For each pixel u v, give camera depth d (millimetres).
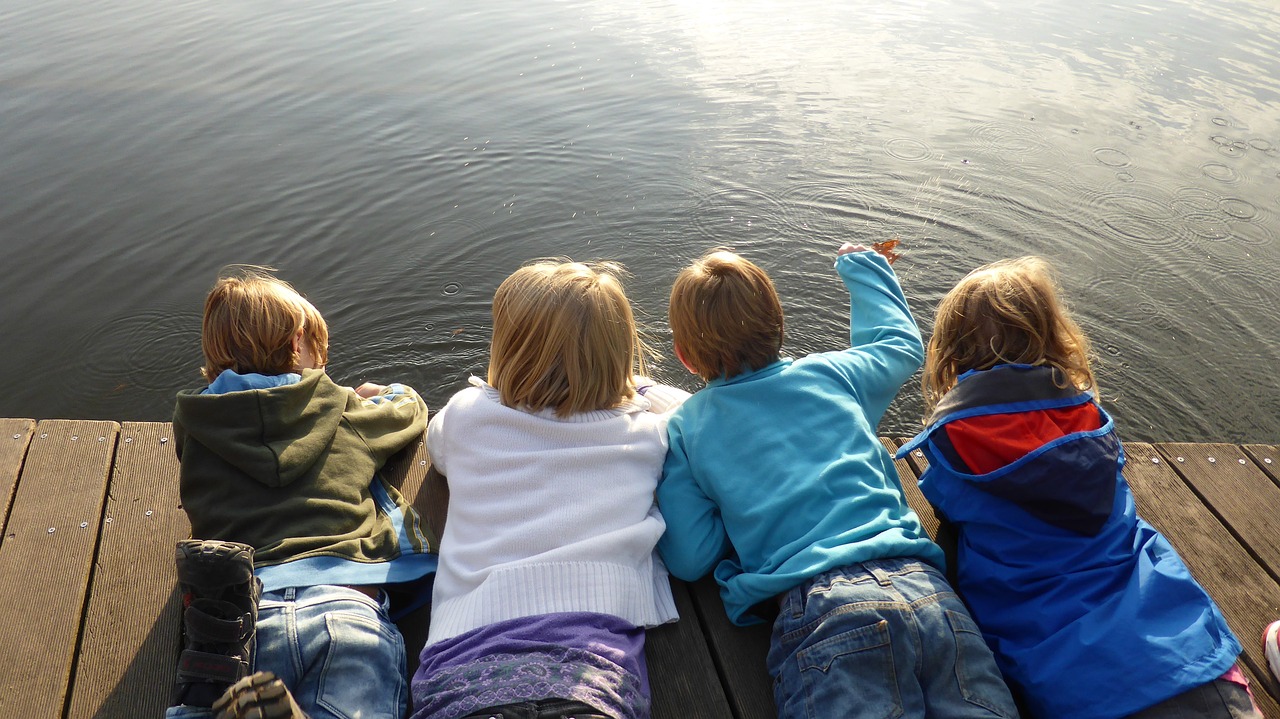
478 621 1633
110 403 3947
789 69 7867
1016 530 1796
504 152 6199
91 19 9188
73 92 7168
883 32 8867
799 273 4867
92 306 4547
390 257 4980
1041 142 6348
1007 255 4988
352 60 8008
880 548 1712
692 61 8047
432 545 2031
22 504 2191
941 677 1611
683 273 2082
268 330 2031
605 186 5797
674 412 2092
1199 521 2230
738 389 1974
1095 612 1649
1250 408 3861
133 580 2002
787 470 1862
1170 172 5887
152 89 7250
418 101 7086
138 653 1837
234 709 1304
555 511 1754
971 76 7660
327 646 1646
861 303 2385
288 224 5277
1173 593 1648
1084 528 1752
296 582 1731
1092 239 5121
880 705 1553
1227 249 5008
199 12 9469
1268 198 5555
